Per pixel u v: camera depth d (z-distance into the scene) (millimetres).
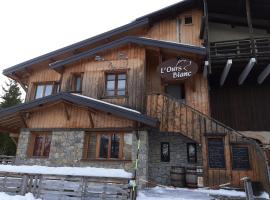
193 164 12250
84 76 13891
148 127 11039
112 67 13555
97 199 7625
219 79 14844
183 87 14117
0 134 24109
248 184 6293
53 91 15875
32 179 8336
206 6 14047
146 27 16031
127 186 7535
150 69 14500
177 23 15828
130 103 12617
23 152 12109
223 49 14516
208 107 13234
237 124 14328
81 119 11961
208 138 11695
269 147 12945
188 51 12664
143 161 10633
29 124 12547
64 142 11781
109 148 11477
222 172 11141
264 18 15531
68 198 7848
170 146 12758
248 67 12805
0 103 26781
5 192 8375
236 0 14461
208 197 8664
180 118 11891
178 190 10203
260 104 14438
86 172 8039
